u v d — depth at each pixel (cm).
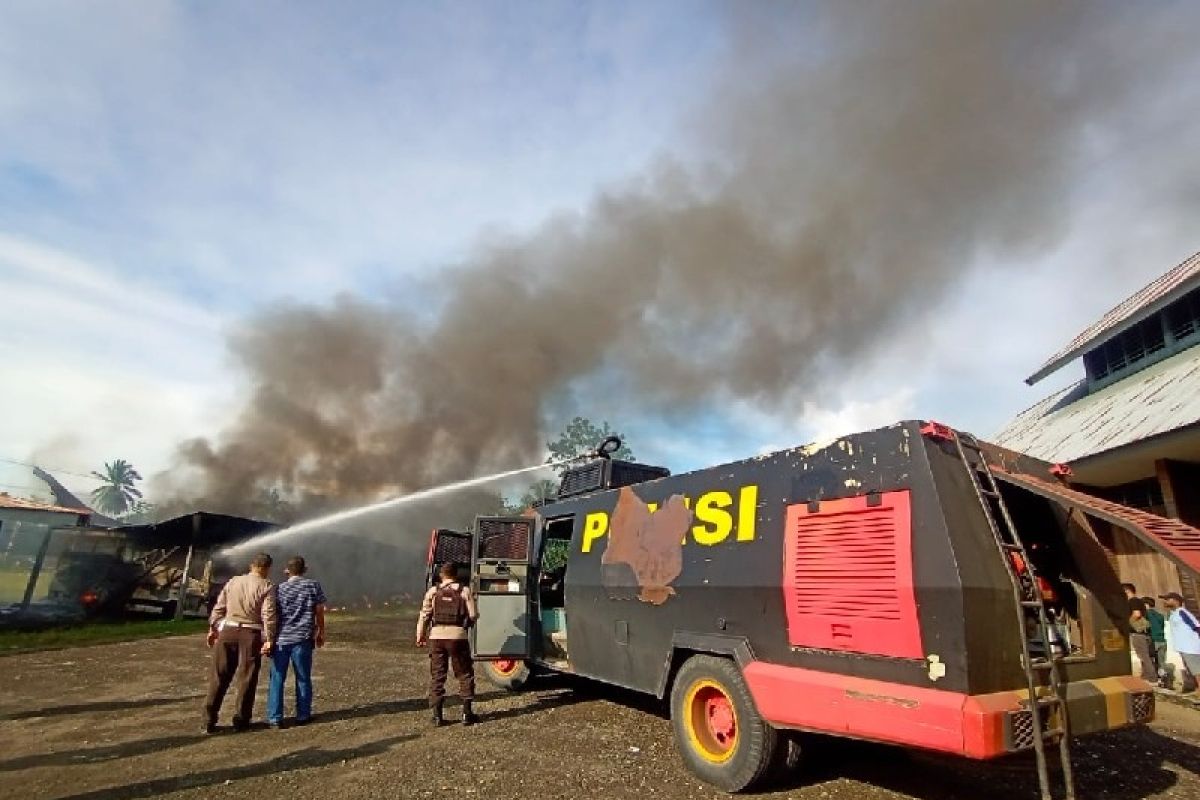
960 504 385
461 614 659
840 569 413
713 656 496
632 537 597
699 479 543
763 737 442
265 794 447
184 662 1020
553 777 481
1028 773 488
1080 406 1406
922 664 360
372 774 488
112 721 654
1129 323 1312
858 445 430
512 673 806
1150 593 1145
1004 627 360
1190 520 1022
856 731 378
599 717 666
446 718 663
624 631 587
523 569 755
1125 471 1161
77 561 1705
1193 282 1145
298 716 648
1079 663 402
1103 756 560
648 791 455
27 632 1338
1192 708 796
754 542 475
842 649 402
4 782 473
